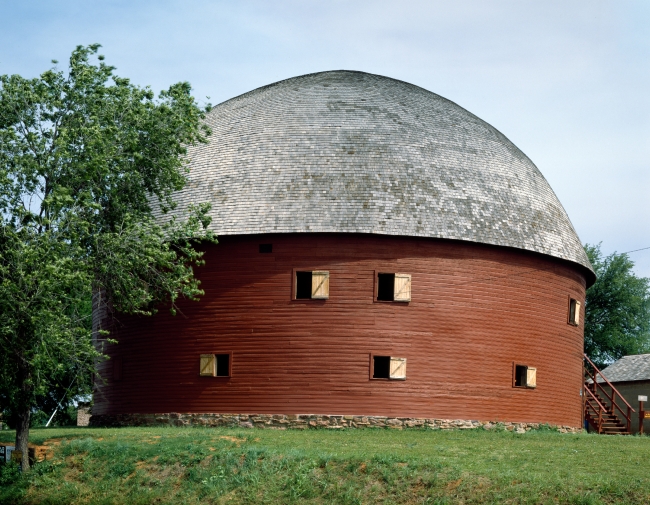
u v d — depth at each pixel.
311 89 40.66
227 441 28.48
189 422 35.38
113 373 38.38
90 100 29.53
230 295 35.50
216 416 34.97
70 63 29.81
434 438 30.95
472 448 27.98
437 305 35.22
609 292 71.44
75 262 27.45
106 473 26.94
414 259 35.22
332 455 25.53
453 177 37.22
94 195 29.61
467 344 35.47
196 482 25.75
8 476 27.25
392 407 34.34
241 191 36.34
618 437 34.09
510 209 37.66
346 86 40.91
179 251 36.34
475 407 35.28
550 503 21.45
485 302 36.06
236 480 25.19
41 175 28.22
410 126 38.66
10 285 25.84
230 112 41.41
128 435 30.78
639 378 56.41
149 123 30.23
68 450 28.38
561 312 38.78
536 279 37.75
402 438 30.75
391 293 36.94
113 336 38.69
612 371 59.31
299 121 38.44
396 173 36.38
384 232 34.62
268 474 25.22
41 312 26.09
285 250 35.19
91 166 28.06
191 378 35.66
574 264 39.53
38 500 25.95
